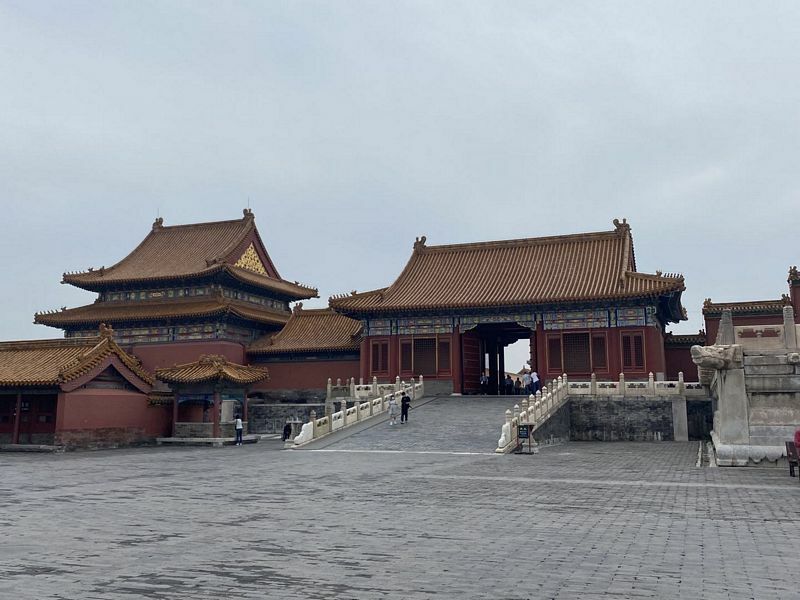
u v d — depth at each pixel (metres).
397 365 65.06
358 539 14.10
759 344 30.58
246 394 56.59
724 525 15.44
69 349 50.59
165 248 82.00
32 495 21.58
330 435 43.94
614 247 66.38
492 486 22.91
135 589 10.30
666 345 68.38
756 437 30.03
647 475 26.25
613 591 10.12
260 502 19.59
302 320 75.31
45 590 10.24
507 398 57.91
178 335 71.25
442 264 72.00
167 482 25.16
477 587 10.38
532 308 61.50
